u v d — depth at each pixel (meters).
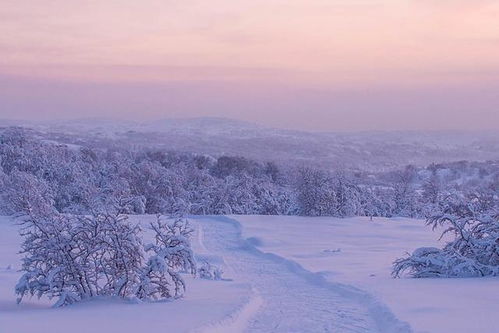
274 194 71.00
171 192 70.50
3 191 49.16
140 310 13.37
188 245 16.33
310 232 44.31
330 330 12.41
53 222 15.80
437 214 22.31
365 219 56.12
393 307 13.74
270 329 12.52
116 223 15.87
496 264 21.42
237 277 23.70
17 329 10.80
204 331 10.77
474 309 13.41
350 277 21.59
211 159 119.69
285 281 22.42
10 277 20.03
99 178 71.44
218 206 70.94
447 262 21.02
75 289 16.03
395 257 29.94
